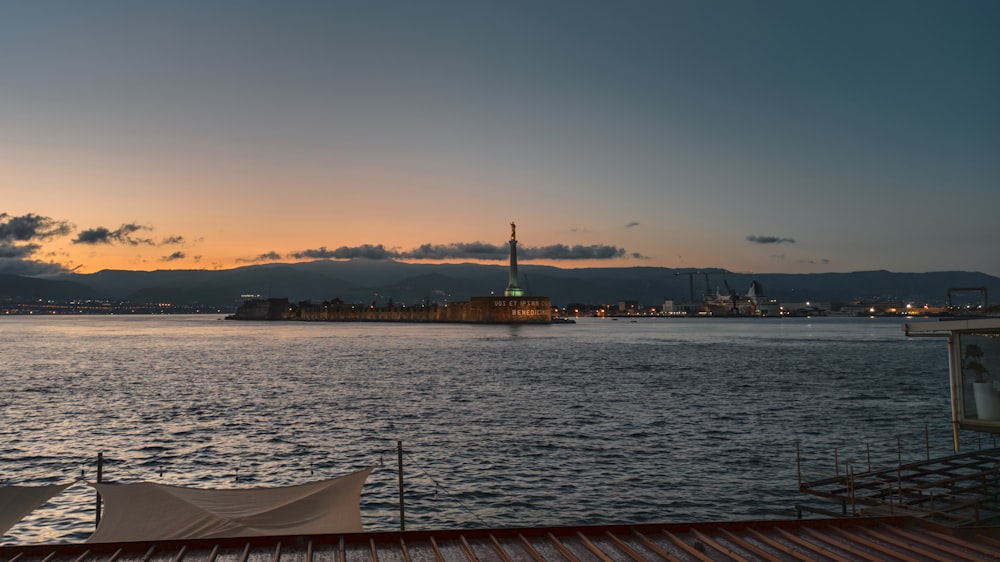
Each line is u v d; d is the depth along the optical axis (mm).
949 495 30047
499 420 74438
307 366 157250
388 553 17984
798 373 134250
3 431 67562
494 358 186500
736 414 78375
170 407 85812
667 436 63938
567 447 58625
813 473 48469
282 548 18391
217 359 182000
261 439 63125
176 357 189375
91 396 97938
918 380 118250
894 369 142250
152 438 63688
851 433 65125
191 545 18359
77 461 53844
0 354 199375
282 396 97938
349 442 61562
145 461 53875
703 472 48969
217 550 18141
